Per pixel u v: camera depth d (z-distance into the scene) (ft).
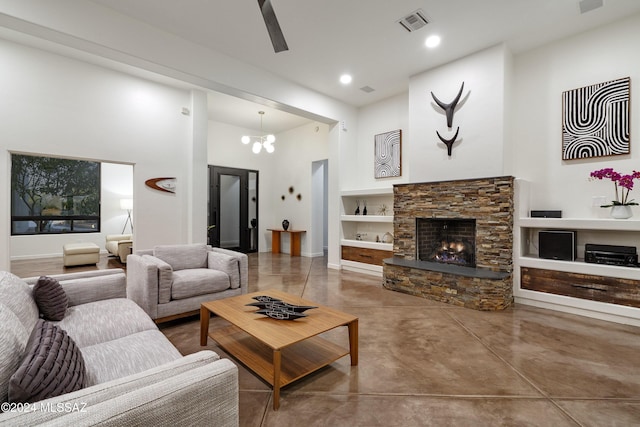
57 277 8.04
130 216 27.58
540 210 12.43
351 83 15.99
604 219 10.64
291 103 15.64
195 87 17.38
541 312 11.25
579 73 11.64
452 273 12.23
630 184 10.07
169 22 10.72
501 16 10.55
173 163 17.22
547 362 7.63
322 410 5.87
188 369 3.51
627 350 8.24
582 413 5.75
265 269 19.31
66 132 13.83
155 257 11.13
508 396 6.27
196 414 3.18
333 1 9.75
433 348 8.43
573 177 11.84
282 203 27.20
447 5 9.96
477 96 12.87
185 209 17.71
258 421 5.57
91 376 4.58
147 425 2.83
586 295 10.73
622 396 6.26
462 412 5.79
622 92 10.75
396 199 15.52
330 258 19.72
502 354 8.07
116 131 15.28
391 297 13.19
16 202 22.65
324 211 29.19
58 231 24.35
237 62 13.34
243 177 26.02
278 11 10.21
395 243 15.56
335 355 7.39
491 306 11.41
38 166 23.54
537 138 12.60
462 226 14.55
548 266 11.46
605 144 11.06
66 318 6.68
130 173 27.58
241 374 7.16
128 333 6.27
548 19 10.74
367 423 5.51
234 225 25.53
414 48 12.59
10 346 3.43
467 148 13.17
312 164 24.70
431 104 14.33
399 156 17.44
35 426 2.50
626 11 10.34
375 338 9.07
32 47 13.03
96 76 14.67
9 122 12.51
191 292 10.14
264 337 6.30
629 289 9.95
